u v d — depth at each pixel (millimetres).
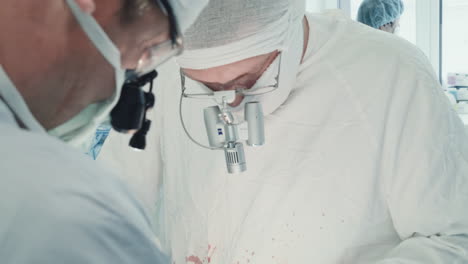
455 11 3879
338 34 1438
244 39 1111
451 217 1248
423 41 3957
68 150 499
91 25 542
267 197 1404
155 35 636
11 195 429
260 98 1312
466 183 1270
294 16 1224
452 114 1336
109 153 1626
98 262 444
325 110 1384
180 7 666
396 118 1317
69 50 556
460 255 1196
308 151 1382
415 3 3945
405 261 1199
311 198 1362
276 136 1416
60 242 428
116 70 607
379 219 1341
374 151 1325
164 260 527
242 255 1419
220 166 1479
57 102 599
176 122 1569
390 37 1436
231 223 1460
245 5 1104
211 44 1126
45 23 528
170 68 1613
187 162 1549
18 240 421
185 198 1554
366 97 1352
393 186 1312
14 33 523
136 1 585
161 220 1691
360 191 1328
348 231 1330
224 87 1232
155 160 1631
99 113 669
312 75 1399
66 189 451
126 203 502
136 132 801
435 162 1260
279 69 1253
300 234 1362
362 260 1319
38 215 428
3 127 478
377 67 1357
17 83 546
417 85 1314
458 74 3855
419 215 1264
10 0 514
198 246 1526
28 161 453
